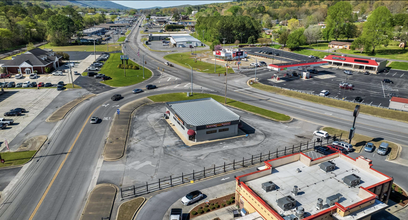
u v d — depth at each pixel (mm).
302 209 30844
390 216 40969
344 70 137250
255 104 91562
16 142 63438
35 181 49156
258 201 33906
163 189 47469
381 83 112812
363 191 34344
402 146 62688
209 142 65312
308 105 90438
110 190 46875
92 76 125750
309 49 192500
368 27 164000
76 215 41000
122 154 58969
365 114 81750
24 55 130625
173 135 68625
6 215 40812
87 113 81625
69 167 53781
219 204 43438
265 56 175125
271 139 66938
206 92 104125
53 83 113062
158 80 121000
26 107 85625
